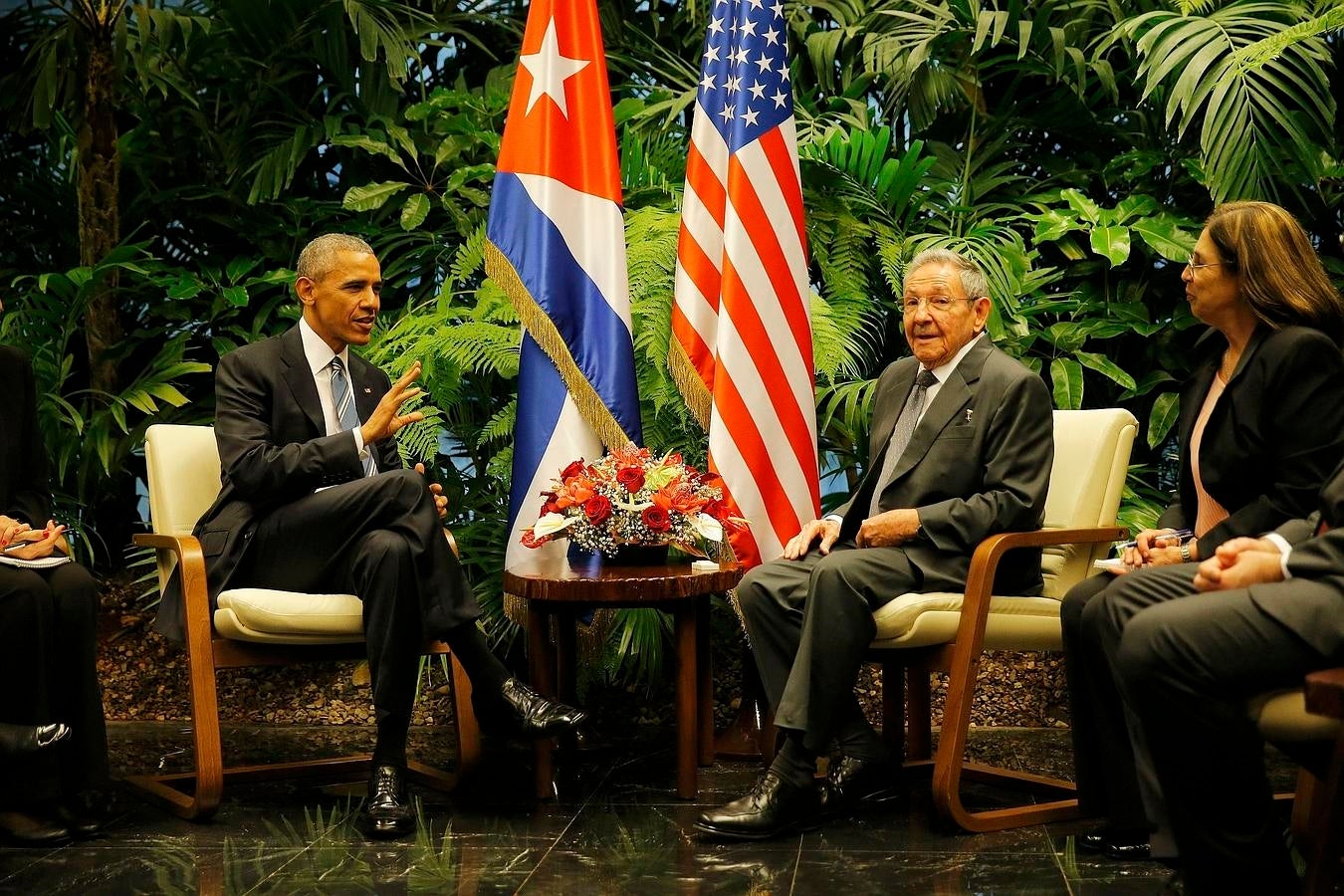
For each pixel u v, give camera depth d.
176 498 3.33
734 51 3.97
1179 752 2.00
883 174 4.64
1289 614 1.89
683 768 3.20
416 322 4.39
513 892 2.48
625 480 3.29
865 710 4.20
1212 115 4.25
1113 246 4.32
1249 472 2.61
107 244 4.86
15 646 2.83
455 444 4.70
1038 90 5.20
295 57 5.22
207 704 3.00
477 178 4.87
